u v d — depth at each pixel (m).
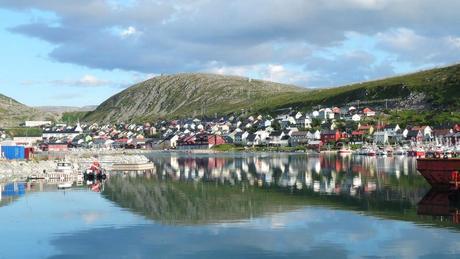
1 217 56.91
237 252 41.16
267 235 46.59
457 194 69.12
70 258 40.09
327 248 41.88
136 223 52.84
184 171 128.62
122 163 146.25
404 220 52.12
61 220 54.78
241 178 103.19
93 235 47.41
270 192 77.25
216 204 65.44
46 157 190.38
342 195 72.06
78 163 146.50
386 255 39.53
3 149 158.62
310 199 68.50
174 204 66.00
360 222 51.53
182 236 46.66
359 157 191.62
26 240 45.66
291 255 40.12
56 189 86.50
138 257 40.25
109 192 80.94
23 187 90.25
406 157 187.00
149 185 91.88
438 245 41.88
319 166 137.25
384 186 82.25
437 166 69.50
